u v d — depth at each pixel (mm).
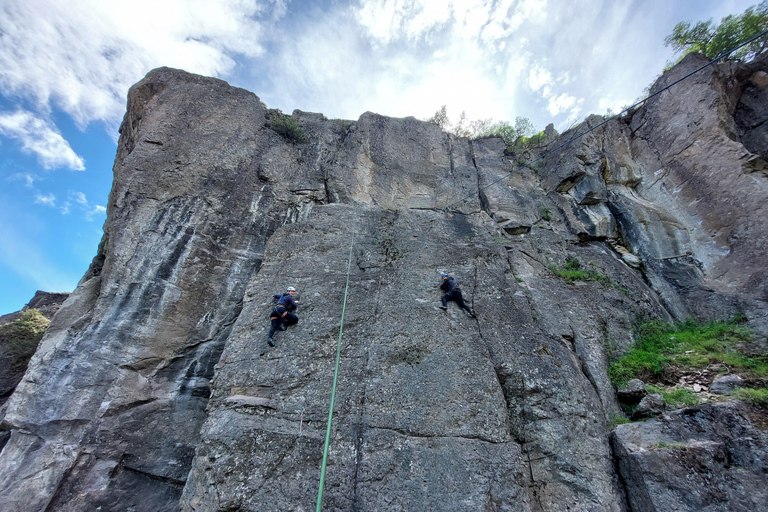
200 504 5043
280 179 12492
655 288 11391
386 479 5227
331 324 7402
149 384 7895
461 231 11766
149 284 8828
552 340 7750
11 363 11453
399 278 8672
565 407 6434
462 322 7629
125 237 9320
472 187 14188
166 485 7148
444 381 6453
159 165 10797
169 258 9297
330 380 6449
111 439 7148
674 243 11938
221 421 5859
